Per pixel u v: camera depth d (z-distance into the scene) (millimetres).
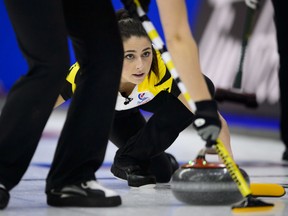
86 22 6359
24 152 6512
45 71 6281
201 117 6055
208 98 6137
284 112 13273
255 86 18359
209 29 19828
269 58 17891
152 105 8906
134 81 8078
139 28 7945
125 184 9102
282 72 13141
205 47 19891
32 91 6320
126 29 7926
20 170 6570
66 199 6609
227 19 19125
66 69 6367
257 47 18250
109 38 6402
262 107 18391
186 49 6121
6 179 6508
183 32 6137
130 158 8898
